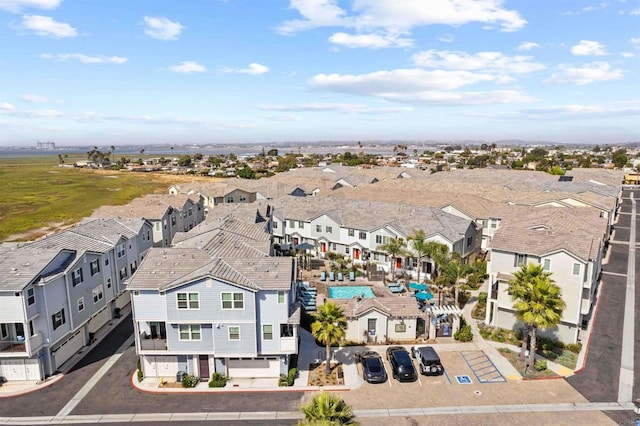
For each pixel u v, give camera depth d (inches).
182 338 1251.2
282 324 1253.7
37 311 1256.2
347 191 3545.8
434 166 7780.5
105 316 1681.8
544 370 1293.1
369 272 2084.2
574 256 1411.2
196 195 3277.6
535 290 1220.5
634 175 5861.2
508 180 3806.6
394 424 1055.6
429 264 2107.5
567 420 1066.1
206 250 1454.2
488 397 1167.6
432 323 1537.9
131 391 1227.9
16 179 7219.5
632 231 3051.2
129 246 1857.8
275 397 1187.9
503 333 1550.2
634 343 1454.2
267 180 4185.5
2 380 1273.4
